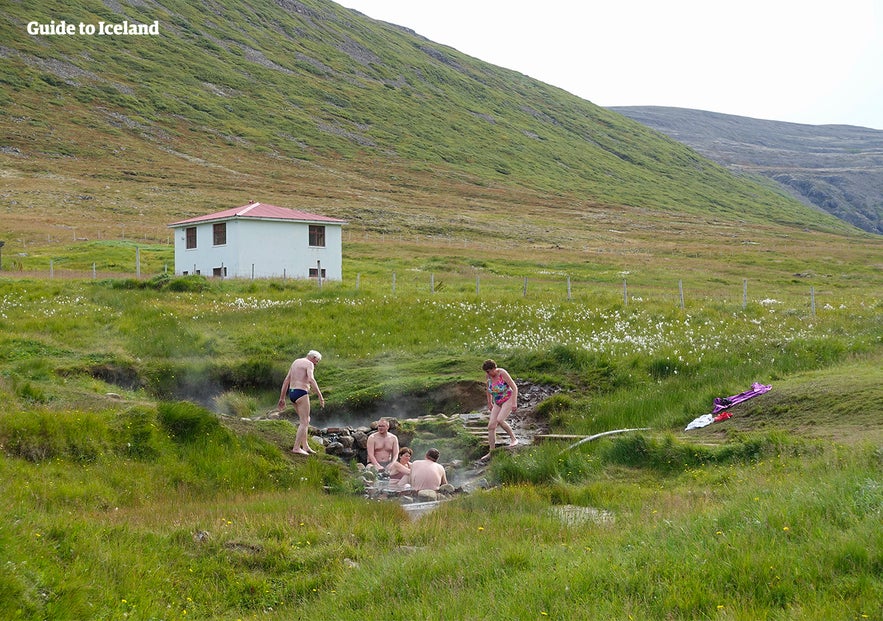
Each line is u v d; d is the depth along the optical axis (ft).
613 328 91.56
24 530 33.42
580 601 26.50
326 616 29.58
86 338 92.17
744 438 48.98
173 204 340.18
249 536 37.96
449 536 37.17
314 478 53.88
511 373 77.66
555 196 511.81
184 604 31.89
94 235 258.78
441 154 574.97
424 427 65.00
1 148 407.23
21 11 598.34
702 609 25.14
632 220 435.53
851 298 135.85
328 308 106.01
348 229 312.71
